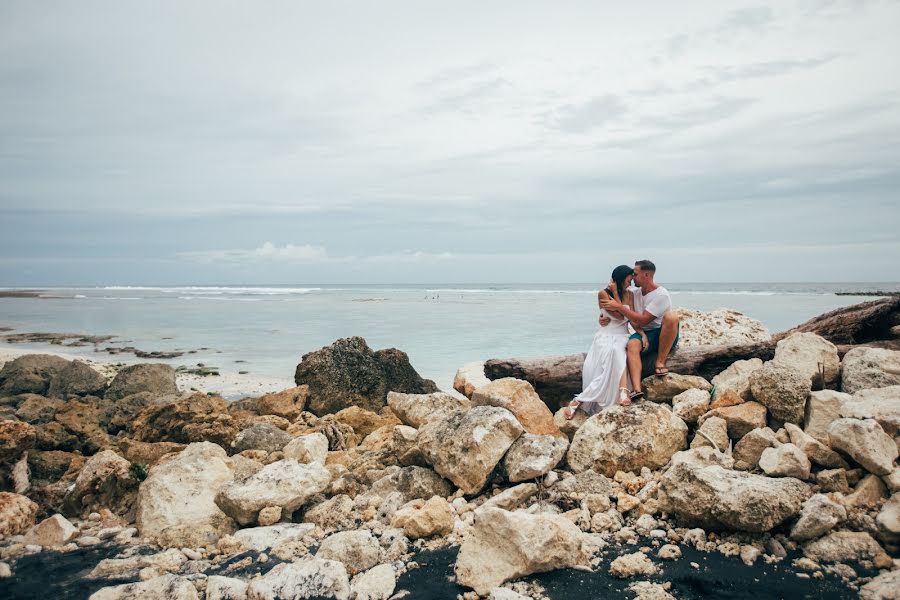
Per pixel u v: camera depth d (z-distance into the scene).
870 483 5.21
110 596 4.42
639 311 7.91
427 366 18.33
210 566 5.18
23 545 5.66
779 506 4.90
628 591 4.42
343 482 6.81
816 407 6.29
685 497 5.32
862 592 4.14
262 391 15.80
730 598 4.25
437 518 5.60
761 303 49.66
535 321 34.12
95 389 13.62
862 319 9.23
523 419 7.62
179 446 8.31
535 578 4.67
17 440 7.23
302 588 4.55
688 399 7.10
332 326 33.03
